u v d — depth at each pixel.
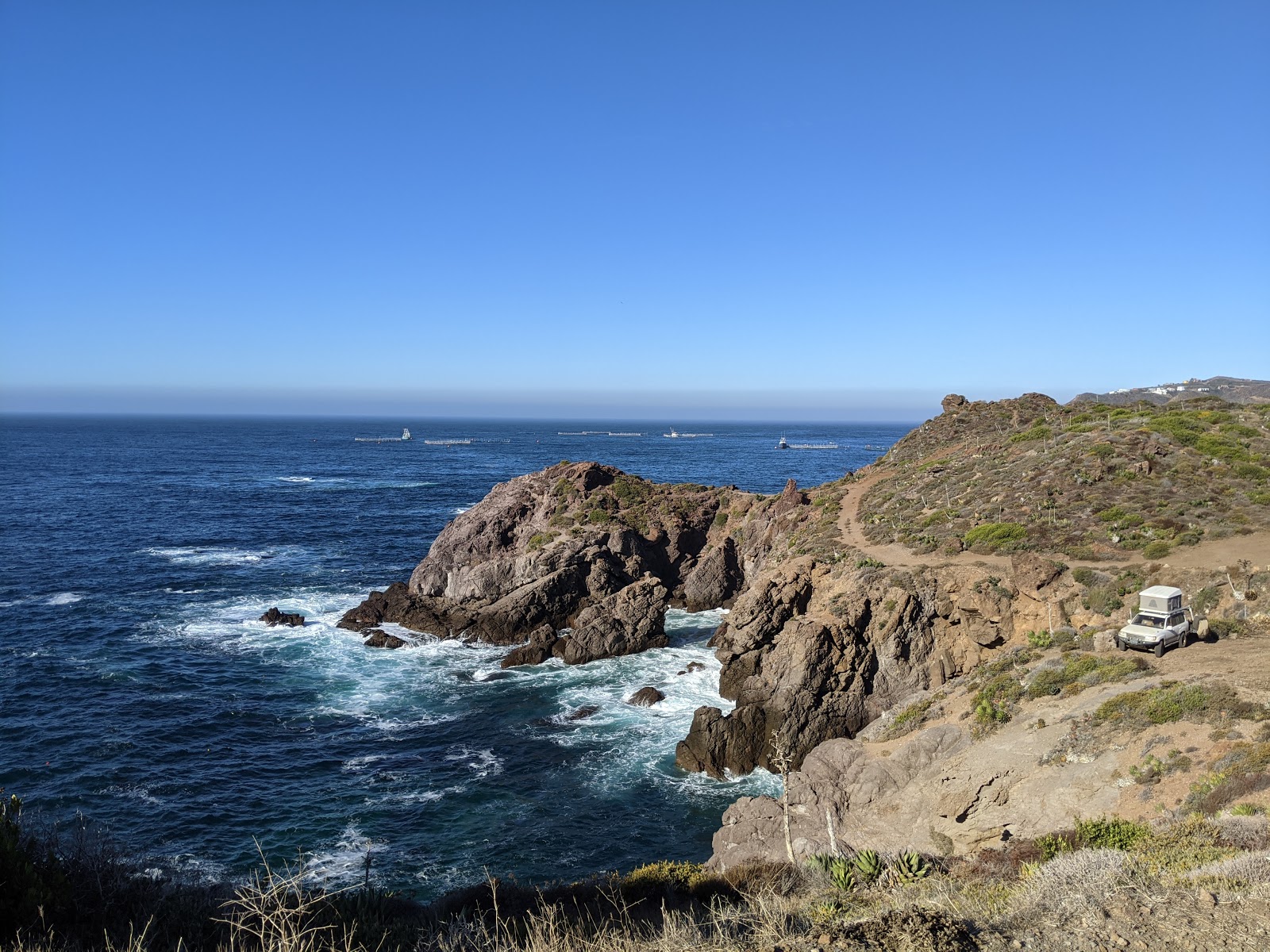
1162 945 9.72
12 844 11.79
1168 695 23.91
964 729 28.12
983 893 13.37
